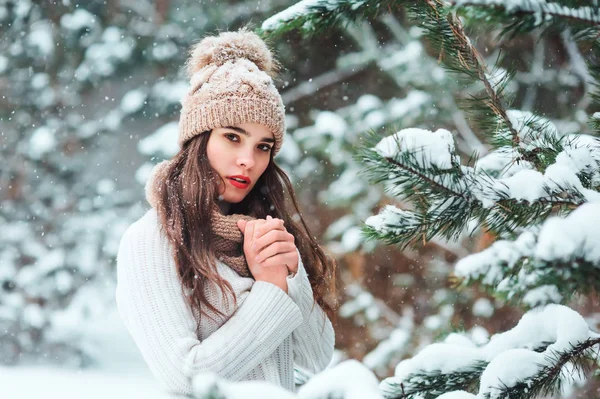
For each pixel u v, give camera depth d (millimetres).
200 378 917
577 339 1467
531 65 4836
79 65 7527
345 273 5449
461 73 1763
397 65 5301
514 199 1349
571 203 1332
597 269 950
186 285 1761
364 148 1405
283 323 1721
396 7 1700
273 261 1773
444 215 1413
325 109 6625
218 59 1985
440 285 5281
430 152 1399
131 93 7160
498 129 1783
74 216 7438
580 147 1577
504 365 1433
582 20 1090
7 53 7582
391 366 4594
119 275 1818
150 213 1897
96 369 6836
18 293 7184
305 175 5992
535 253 968
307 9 1629
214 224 1846
